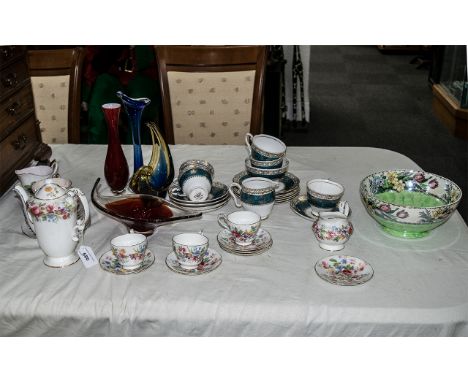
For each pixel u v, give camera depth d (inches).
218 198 50.4
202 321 37.4
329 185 49.8
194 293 38.6
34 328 38.3
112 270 41.1
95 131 99.7
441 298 38.0
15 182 56.7
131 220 43.9
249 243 44.1
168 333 38.0
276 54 132.0
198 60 74.9
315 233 44.0
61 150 66.1
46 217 40.2
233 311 37.2
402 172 50.8
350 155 63.9
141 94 103.0
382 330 37.0
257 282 39.8
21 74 59.5
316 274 40.7
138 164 52.2
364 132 148.3
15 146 57.2
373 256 43.3
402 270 41.4
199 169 50.8
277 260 42.6
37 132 63.7
